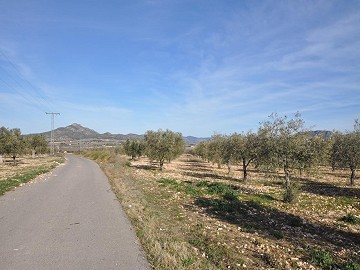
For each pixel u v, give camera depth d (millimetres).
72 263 9102
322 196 26812
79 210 16484
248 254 11516
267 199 24047
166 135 50312
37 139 91312
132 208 16828
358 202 23938
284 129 25406
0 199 19031
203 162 83250
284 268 10352
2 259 9320
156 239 11312
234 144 35969
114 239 11516
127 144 85500
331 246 13078
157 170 49188
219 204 20516
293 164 24609
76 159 84688
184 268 8781
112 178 32812
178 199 22328
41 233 12102
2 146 57219
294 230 15430
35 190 23109
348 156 35875
